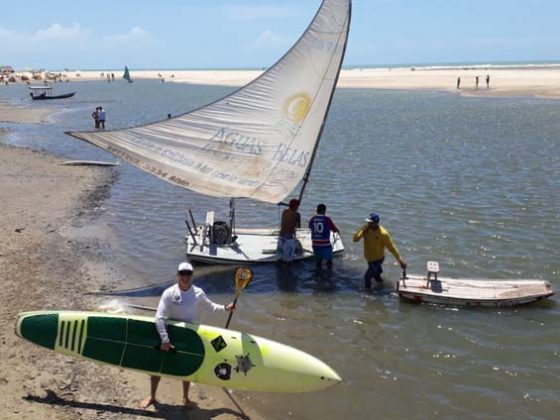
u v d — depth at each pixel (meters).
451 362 10.57
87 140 14.90
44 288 13.61
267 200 15.82
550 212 20.20
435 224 19.09
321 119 16.19
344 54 15.83
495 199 22.25
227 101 15.97
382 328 11.93
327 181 26.41
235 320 12.36
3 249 16.20
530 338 11.41
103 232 18.86
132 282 14.51
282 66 15.86
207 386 9.59
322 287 14.11
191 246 15.93
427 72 184.50
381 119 55.56
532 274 14.75
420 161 31.34
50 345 8.92
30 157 32.69
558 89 85.75
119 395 9.10
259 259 15.41
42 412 8.32
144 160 15.28
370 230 13.71
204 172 15.70
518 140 38.69
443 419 8.91
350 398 9.44
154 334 8.81
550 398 9.45
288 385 8.82
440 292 12.99
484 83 110.00
